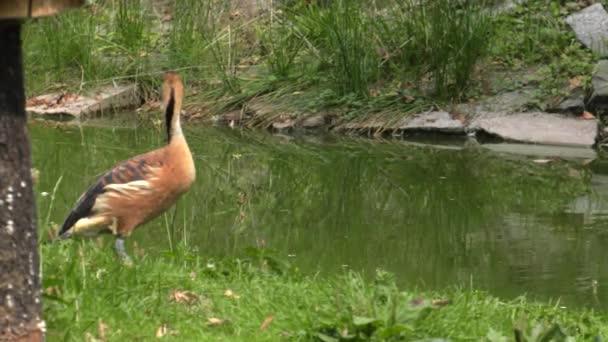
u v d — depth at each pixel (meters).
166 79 7.46
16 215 4.55
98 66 16.33
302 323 5.80
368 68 15.11
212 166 12.48
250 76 15.79
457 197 11.11
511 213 10.48
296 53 15.67
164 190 7.43
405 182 11.80
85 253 6.62
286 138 14.23
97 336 5.34
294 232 9.66
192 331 5.65
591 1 16.33
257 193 11.18
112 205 7.33
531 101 14.42
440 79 14.73
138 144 13.35
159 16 17.23
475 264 8.68
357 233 9.69
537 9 16.05
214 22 16.58
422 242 9.38
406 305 5.77
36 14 4.34
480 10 15.26
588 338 6.35
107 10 17.16
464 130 14.10
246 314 5.96
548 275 8.34
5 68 4.45
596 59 14.92
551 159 12.87
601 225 9.98
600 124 14.12
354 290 6.37
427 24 15.20
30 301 4.65
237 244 9.09
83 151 12.81
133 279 6.16
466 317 6.13
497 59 15.26
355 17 15.23
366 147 13.64
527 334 5.51
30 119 15.19
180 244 7.34
